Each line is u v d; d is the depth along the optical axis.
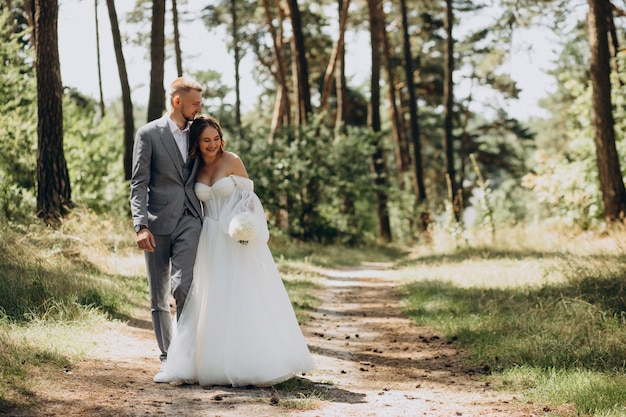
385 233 33.19
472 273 13.62
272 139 27.03
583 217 19.92
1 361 5.36
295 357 5.83
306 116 28.12
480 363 7.05
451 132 33.84
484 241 20.72
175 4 23.91
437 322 9.41
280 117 33.69
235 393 5.45
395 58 42.16
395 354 7.72
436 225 25.03
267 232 5.98
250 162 24.31
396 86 43.31
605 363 6.42
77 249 11.16
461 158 45.91
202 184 5.95
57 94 13.52
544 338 7.34
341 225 26.95
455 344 8.11
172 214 5.84
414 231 34.03
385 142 46.03
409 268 17.59
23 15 23.22
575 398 5.36
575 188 20.50
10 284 7.98
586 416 4.99
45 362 5.73
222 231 5.88
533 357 6.76
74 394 5.06
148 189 5.90
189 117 5.97
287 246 22.86
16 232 11.24
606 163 17.81
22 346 5.95
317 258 20.67
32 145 16.23
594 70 17.88
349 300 12.29
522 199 57.94
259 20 38.78
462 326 8.82
